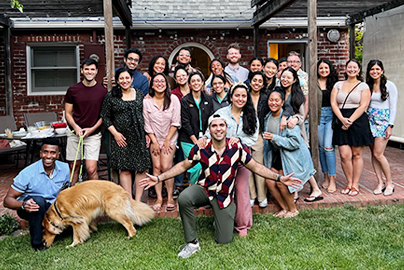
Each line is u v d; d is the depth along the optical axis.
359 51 14.84
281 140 4.18
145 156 4.45
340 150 5.02
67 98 4.58
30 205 3.55
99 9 7.43
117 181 4.80
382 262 3.24
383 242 3.65
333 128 5.11
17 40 8.80
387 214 4.37
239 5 9.27
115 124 4.40
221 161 3.57
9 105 8.20
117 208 3.82
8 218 4.24
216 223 3.71
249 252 3.50
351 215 4.35
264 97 4.62
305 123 5.21
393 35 8.18
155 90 4.45
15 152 7.31
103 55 8.84
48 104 8.98
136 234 3.95
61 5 7.19
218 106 4.70
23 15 7.82
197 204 3.65
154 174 4.66
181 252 3.49
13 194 3.69
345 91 4.88
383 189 5.20
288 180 3.66
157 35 9.18
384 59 8.54
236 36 9.42
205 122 4.66
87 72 4.43
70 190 3.75
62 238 3.98
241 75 5.77
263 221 4.27
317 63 5.22
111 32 4.80
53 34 8.91
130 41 8.52
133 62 4.90
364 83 4.84
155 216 4.52
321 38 9.62
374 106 4.95
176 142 4.74
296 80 4.37
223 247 3.64
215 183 3.59
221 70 5.34
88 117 4.57
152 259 3.41
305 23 9.20
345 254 3.40
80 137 4.38
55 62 9.16
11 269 3.29
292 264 3.25
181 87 5.09
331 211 4.52
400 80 8.09
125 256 3.46
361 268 3.14
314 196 4.81
